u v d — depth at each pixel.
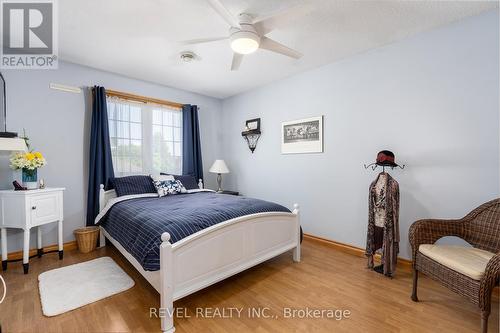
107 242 3.32
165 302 1.64
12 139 2.39
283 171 3.94
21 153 2.66
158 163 4.09
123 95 3.62
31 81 2.92
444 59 2.41
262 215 2.40
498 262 1.44
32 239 2.93
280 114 3.96
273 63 3.30
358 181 3.05
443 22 2.36
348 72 3.12
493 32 2.16
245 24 1.93
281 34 2.56
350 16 2.25
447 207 2.41
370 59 2.92
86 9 2.11
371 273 2.51
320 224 3.45
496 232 1.90
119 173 3.64
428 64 2.51
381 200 2.54
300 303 1.98
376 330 1.66
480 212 2.04
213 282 1.99
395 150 2.74
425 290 2.17
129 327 1.68
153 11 2.14
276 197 4.05
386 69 2.80
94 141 3.27
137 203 2.82
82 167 3.31
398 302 1.99
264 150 4.23
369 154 2.95
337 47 2.86
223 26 2.38
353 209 3.10
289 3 2.03
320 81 3.41
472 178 2.27
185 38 2.60
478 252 1.85
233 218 2.20
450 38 2.37
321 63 3.31
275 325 1.71
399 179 2.71
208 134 4.85
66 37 2.58
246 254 2.29
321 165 3.43
